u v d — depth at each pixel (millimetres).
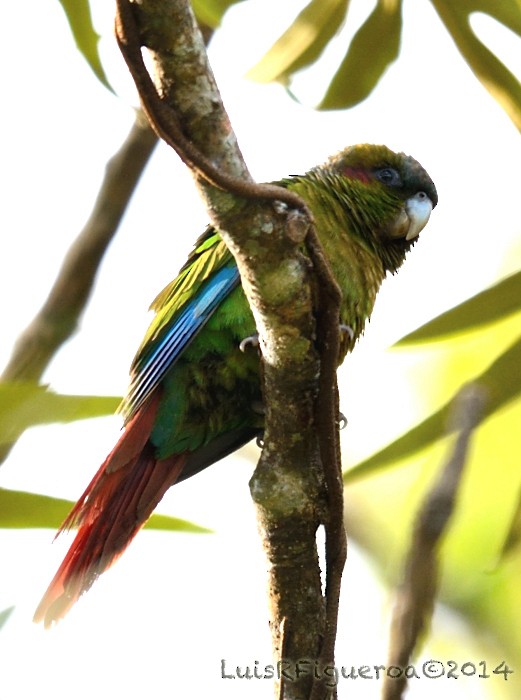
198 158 6211
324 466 7297
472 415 5824
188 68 6051
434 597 5246
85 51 10289
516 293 9812
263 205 6523
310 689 7387
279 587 7473
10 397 6840
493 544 13570
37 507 8789
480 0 10633
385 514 15070
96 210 10289
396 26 11000
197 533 9406
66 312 9930
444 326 9891
